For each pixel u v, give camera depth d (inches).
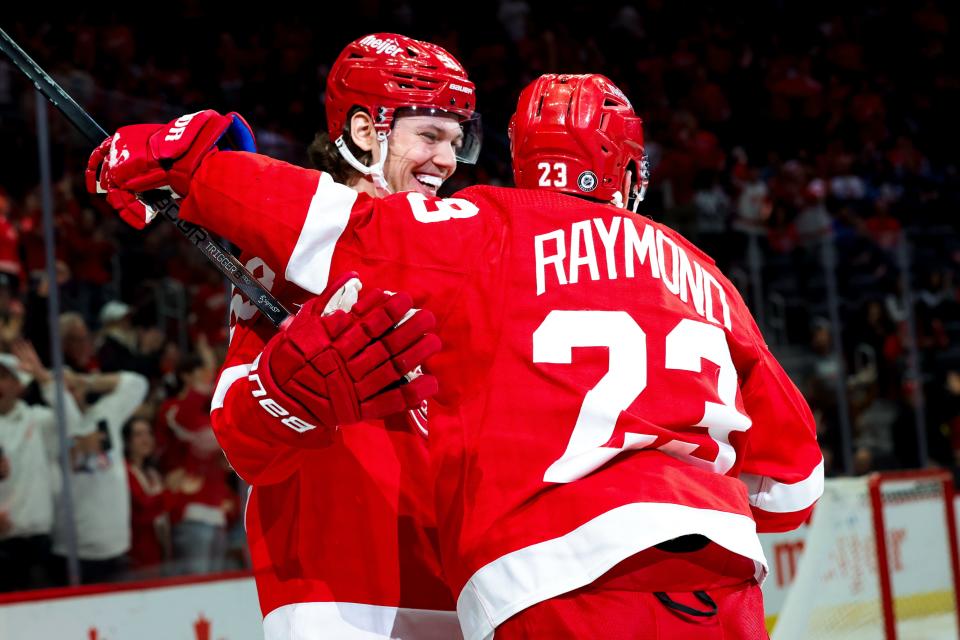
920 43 759.7
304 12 608.1
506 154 385.1
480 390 83.4
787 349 343.9
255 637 228.2
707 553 80.5
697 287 90.0
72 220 251.1
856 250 371.2
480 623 80.4
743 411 88.6
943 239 397.1
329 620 97.8
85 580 229.0
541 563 78.1
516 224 86.4
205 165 87.4
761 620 84.5
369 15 617.9
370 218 86.3
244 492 256.7
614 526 77.4
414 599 100.0
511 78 599.2
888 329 367.6
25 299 232.8
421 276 84.3
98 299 251.6
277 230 84.7
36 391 227.9
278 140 284.8
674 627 78.4
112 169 89.4
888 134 711.1
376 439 101.2
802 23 746.8
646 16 707.4
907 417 363.3
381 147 105.3
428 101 104.7
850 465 344.2
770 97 685.3
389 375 79.4
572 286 84.0
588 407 80.2
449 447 83.8
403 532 100.3
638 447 80.8
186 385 253.8
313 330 79.4
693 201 410.3
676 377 83.3
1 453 220.5
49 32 494.3
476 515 80.8
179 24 566.6
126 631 211.6
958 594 304.5
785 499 94.7
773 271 348.8
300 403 80.5
